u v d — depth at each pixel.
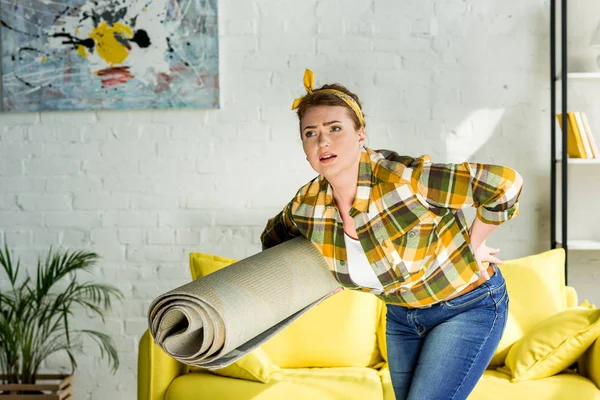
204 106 3.49
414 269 1.88
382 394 2.60
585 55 3.51
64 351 3.57
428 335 2.02
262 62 3.51
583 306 3.04
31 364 3.34
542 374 2.63
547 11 3.49
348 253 1.90
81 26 3.49
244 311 1.49
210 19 3.47
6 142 3.55
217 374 2.77
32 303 3.51
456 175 1.77
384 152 1.92
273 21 3.51
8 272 3.35
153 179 3.54
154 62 3.48
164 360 2.69
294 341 2.90
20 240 3.57
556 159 3.46
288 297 1.67
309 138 1.80
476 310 1.98
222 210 3.54
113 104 3.50
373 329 2.99
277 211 3.53
